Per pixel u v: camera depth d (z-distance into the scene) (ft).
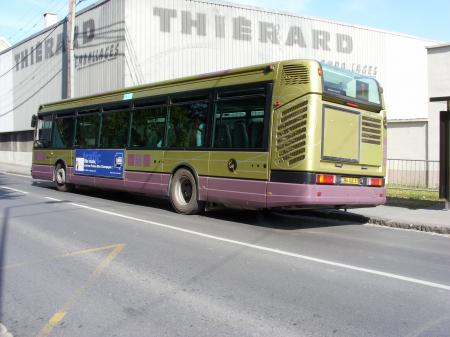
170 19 82.69
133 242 26.96
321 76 30.12
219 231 31.04
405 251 26.43
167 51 82.53
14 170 101.60
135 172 43.09
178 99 39.09
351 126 32.53
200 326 14.82
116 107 46.60
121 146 45.27
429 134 63.77
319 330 14.49
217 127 35.19
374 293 18.24
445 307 16.69
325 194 30.48
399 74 106.73
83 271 20.99
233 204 33.71
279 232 31.53
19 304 16.87
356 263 23.03
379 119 35.19
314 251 25.54
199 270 21.20
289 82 30.55
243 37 88.38
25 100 128.16
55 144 57.06
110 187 46.57
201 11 85.10
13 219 34.73
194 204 36.91
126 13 79.41
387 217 36.94
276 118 30.96
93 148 49.52
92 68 89.45
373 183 34.42
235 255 24.12
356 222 37.65
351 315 15.80
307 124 29.66
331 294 18.03
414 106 109.40
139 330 14.52
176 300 17.22
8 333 14.14
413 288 18.98
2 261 22.72
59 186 56.08
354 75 33.06
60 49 107.96
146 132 42.32
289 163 30.17
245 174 32.63
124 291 18.25
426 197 50.78
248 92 32.99
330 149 30.86
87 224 32.81
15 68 133.90
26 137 130.72
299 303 16.97
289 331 14.40
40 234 29.17
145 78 80.94
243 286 18.92
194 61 84.74
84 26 92.27
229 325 14.89
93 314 15.88
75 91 95.71
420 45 110.01
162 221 34.60
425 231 33.83
